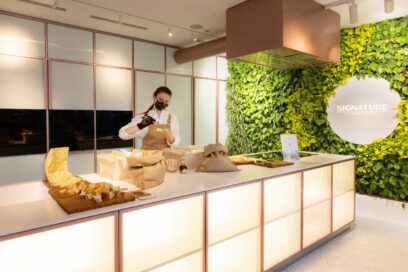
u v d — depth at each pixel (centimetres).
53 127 479
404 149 426
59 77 482
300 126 549
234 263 242
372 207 458
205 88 682
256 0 384
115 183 224
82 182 209
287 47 362
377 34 454
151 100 597
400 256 322
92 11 440
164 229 193
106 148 540
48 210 163
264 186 262
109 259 168
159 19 473
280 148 586
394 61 437
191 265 210
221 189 226
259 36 382
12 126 442
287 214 291
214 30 528
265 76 607
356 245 351
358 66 474
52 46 474
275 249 280
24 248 141
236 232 241
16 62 443
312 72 529
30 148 459
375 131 461
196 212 211
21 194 196
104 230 166
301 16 383
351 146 486
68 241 154
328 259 316
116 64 546
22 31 447
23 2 404
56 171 228
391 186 446
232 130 698
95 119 524
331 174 355
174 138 343
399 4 390
